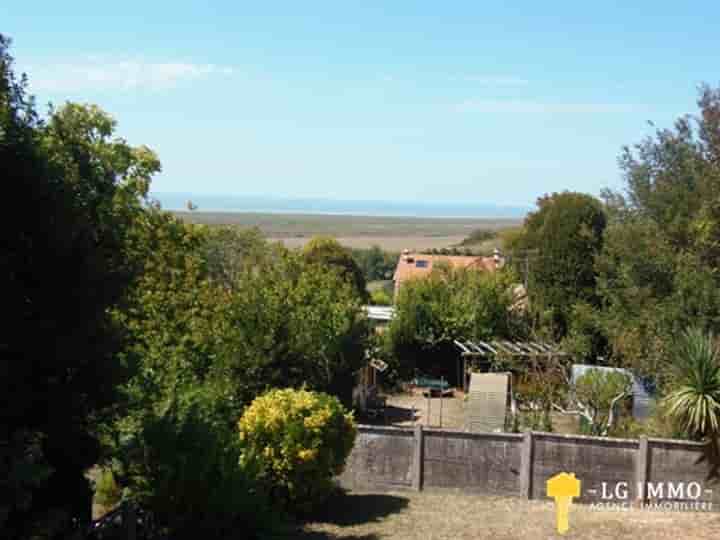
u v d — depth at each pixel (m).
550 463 14.59
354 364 23.89
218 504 10.13
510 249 44.38
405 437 15.33
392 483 15.43
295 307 20.78
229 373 17.97
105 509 12.24
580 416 19.72
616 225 25.66
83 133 18.59
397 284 46.69
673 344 18.55
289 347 19.02
